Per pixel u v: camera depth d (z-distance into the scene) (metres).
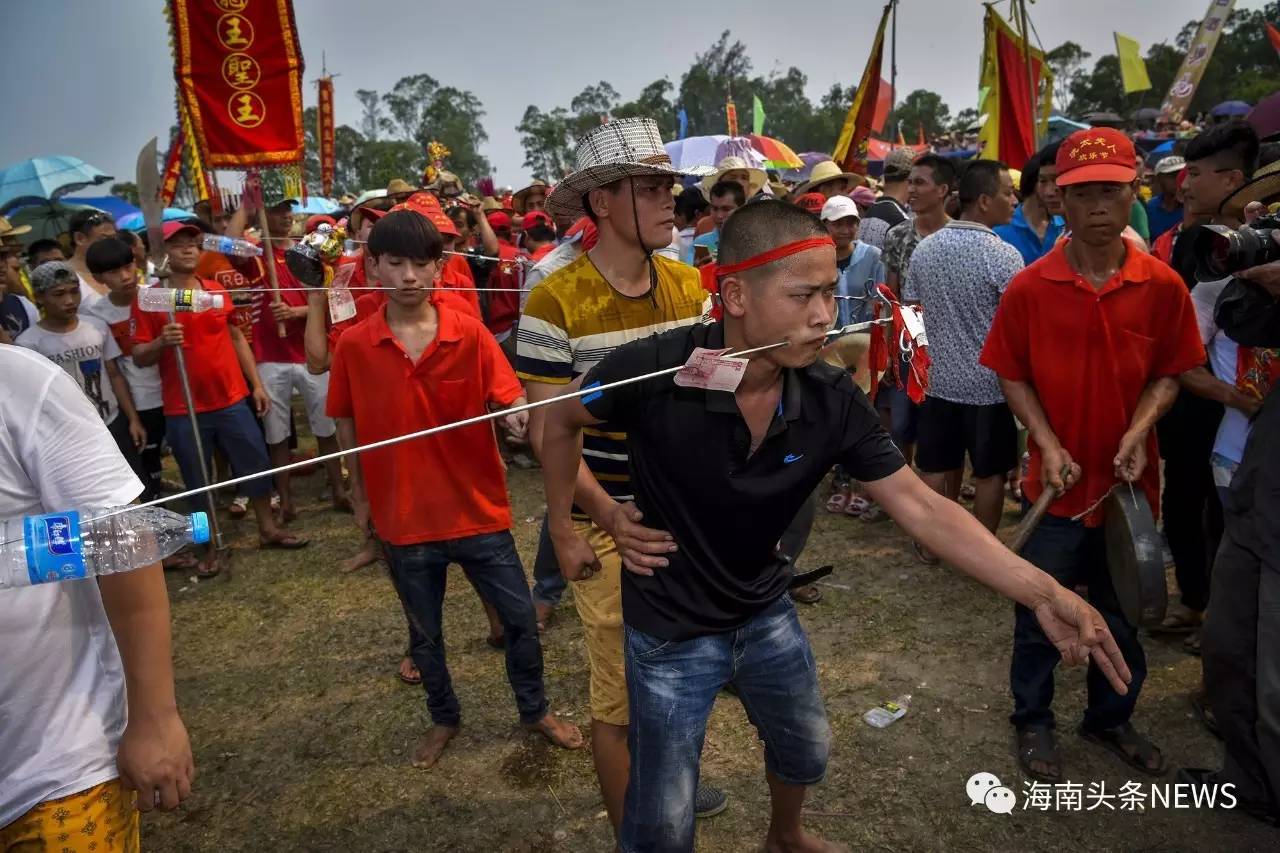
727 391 1.67
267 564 4.86
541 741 3.09
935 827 2.56
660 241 2.34
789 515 1.84
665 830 1.89
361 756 3.07
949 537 1.73
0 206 12.29
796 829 2.36
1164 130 15.97
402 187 6.51
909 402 4.67
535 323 2.42
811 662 2.08
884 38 8.52
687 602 1.87
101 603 1.58
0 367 1.41
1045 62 6.60
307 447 7.32
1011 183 4.13
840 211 4.54
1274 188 2.34
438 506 2.81
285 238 5.45
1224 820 2.54
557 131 70.12
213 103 4.77
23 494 1.45
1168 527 3.48
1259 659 2.23
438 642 2.98
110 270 4.79
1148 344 2.50
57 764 1.48
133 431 4.77
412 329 2.79
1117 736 2.83
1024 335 2.67
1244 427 2.58
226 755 3.13
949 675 3.34
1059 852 2.44
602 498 2.00
